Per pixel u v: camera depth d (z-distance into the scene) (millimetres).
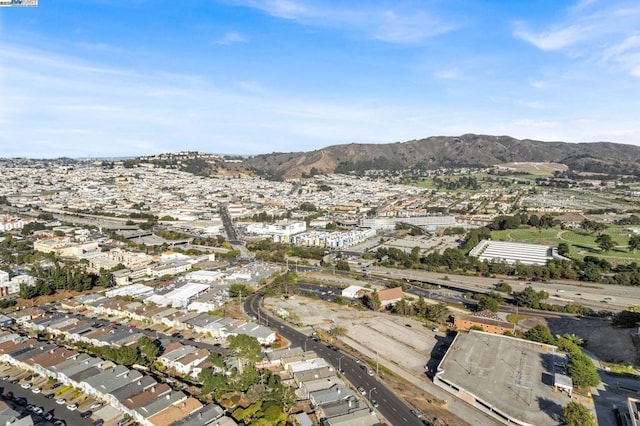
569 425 119812
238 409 133250
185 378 156750
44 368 154750
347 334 199000
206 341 188625
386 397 145500
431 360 173625
